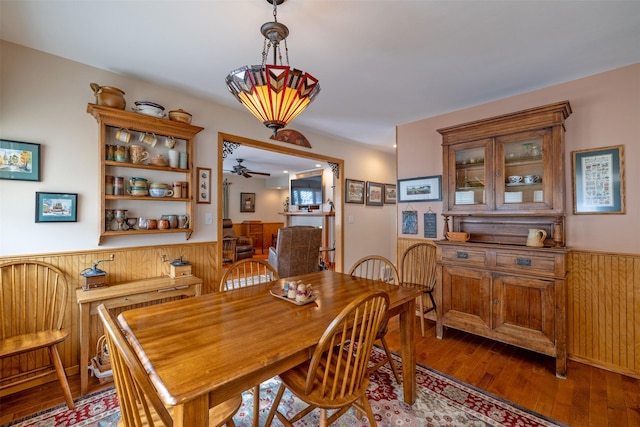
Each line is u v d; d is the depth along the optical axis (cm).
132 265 248
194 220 284
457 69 234
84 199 225
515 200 252
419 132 360
